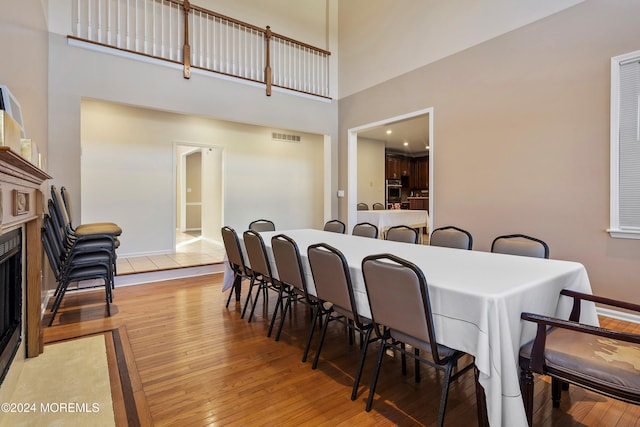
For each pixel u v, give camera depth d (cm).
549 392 185
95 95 366
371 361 223
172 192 561
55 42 343
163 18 409
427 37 440
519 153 346
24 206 172
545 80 324
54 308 285
